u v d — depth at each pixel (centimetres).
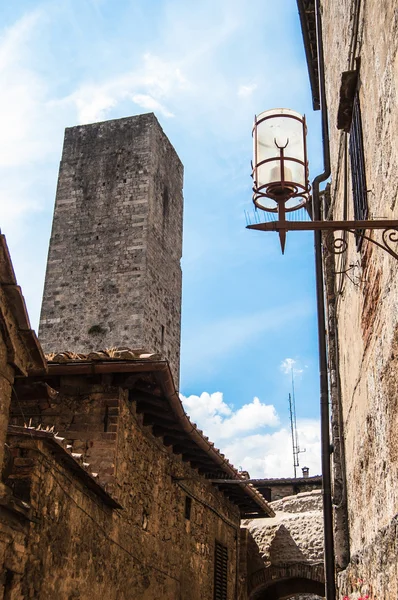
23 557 703
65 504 832
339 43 755
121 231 3434
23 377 740
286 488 2864
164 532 1305
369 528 582
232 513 1934
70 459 805
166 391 1088
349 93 617
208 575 1612
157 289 3450
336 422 913
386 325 463
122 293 3306
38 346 662
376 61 489
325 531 784
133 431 1170
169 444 1377
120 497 1070
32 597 725
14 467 734
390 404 455
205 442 1322
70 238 3497
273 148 526
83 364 1065
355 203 630
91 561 922
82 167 3628
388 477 470
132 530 1120
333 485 872
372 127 513
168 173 3794
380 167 477
